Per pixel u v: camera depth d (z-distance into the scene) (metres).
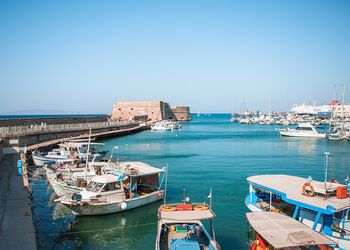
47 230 21.56
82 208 22.58
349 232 17.17
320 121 158.00
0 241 15.41
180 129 143.12
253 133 118.44
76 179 28.61
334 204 17.53
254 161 52.81
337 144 79.62
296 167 47.12
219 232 21.28
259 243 16.11
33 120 71.12
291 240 14.68
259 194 23.62
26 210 19.88
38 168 40.62
